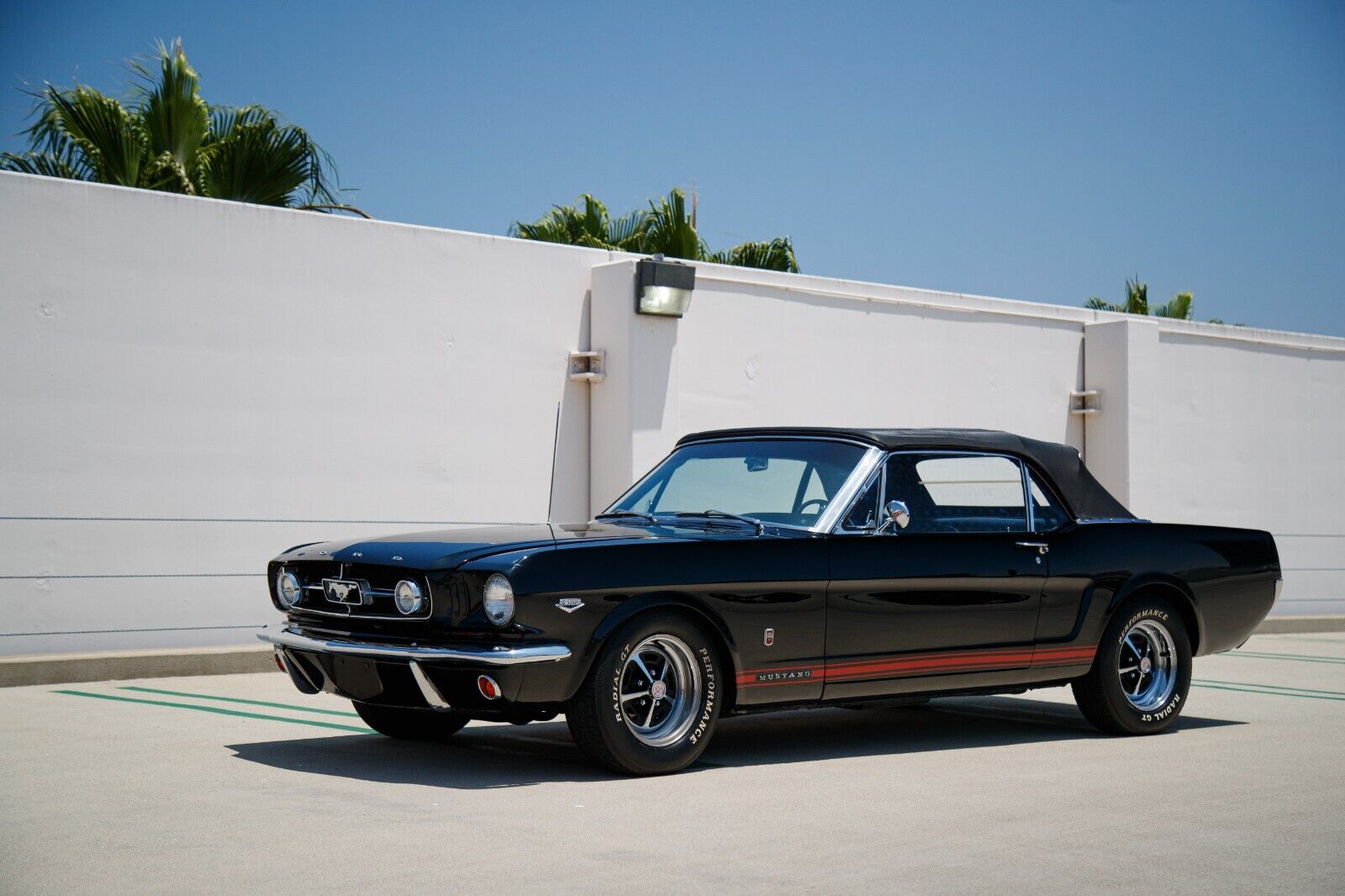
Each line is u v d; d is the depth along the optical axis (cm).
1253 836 482
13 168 1595
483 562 552
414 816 498
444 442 1149
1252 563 781
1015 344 1498
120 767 597
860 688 635
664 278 1184
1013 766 630
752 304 1309
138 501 1014
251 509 1061
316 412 1090
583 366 1224
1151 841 473
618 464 1196
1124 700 725
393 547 590
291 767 598
